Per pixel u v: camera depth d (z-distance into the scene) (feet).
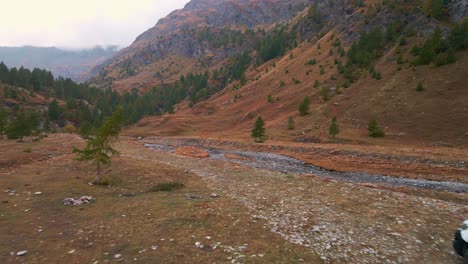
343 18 629.51
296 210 57.16
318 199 66.85
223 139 293.23
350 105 312.71
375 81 345.72
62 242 37.58
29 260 32.63
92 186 73.82
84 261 32.58
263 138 267.18
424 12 421.18
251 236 41.65
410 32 406.00
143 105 625.82
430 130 215.10
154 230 42.29
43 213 49.75
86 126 266.36
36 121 299.79
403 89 293.64
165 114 602.03
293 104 399.65
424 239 44.11
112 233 40.86
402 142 208.23
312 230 45.80
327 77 439.63
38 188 68.54
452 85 261.44
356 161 156.76
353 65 428.56
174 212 51.52
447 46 322.96
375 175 124.26
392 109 267.18
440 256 38.65
